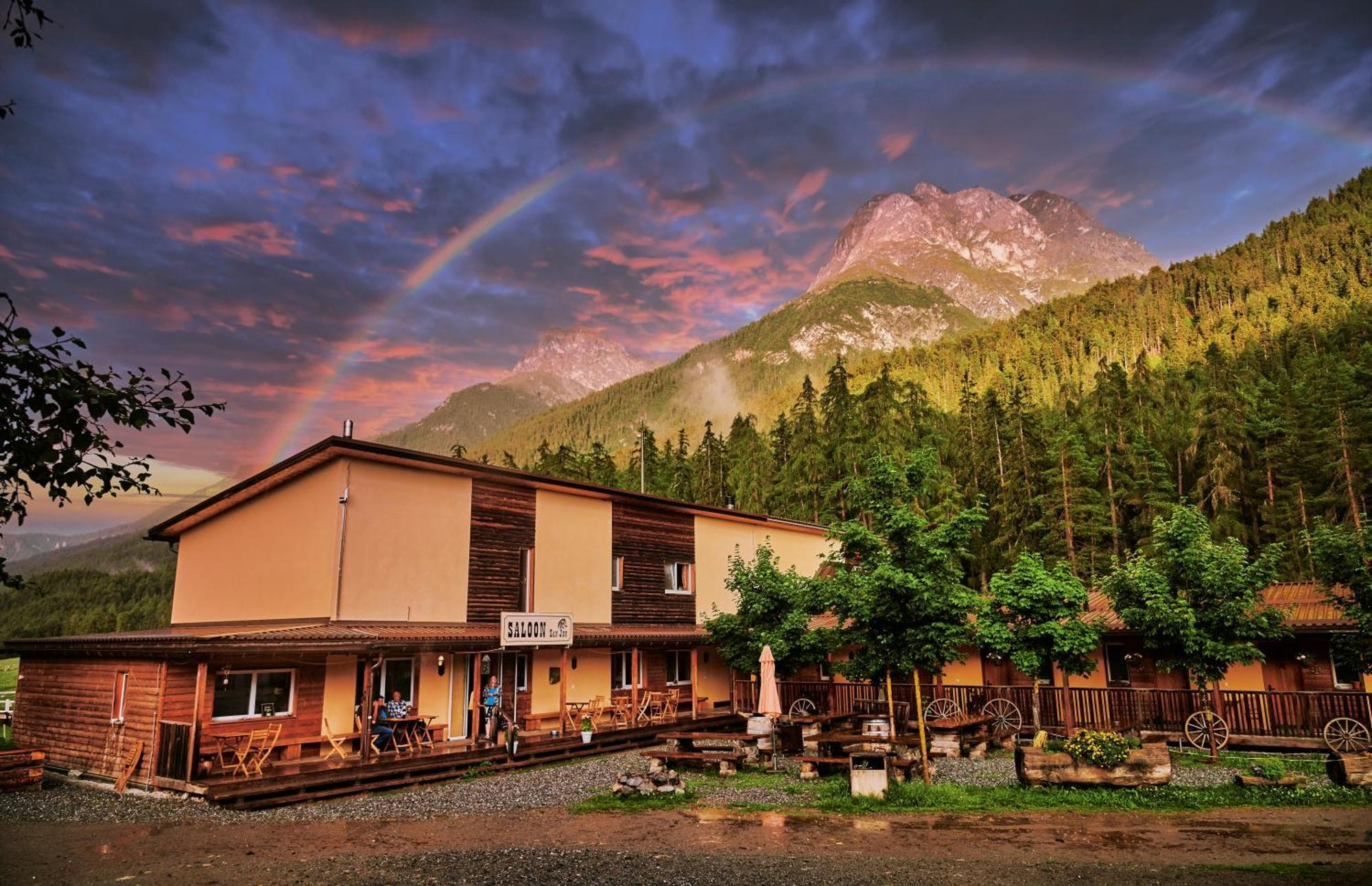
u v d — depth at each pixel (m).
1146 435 51.47
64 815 13.30
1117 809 12.52
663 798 14.23
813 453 52.53
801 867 9.55
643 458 71.25
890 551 15.24
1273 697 19.17
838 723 22.06
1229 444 45.81
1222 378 59.53
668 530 28.73
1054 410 74.31
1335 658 16.80
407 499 20.81
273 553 20.72
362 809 13.85
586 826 12.06
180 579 23.34
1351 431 41.09
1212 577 17.69
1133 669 22.94
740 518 31.38
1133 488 46.88
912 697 24.09
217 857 10.31
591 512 25.95
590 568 25.55
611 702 25.33
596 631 23.91
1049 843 10.46
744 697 27.67
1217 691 19.19
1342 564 16.53
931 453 15.52
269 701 17.66
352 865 9.84
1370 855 9.45
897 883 8.81
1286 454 45.38
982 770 16.75
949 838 10.85
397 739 18.94
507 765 18.22
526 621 20.03
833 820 12.18
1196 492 45.66
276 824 12.51
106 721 17.02
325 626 18.39
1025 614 19.56
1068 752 14.08
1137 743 14.04
